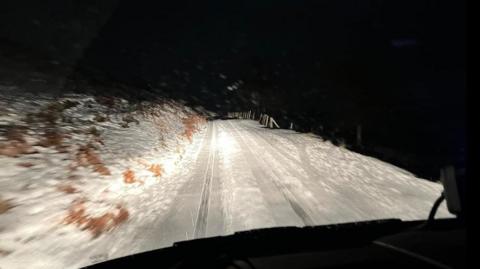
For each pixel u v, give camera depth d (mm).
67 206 5316
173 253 2295
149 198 6961
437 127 20625
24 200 4980
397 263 1391
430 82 24719
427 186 7609
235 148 15219
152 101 28453
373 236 1973
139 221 5418
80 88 19141
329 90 24438
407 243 1556
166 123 19906
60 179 6195
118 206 6152
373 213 5418
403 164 11750
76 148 8383
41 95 13711
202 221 5238
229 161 11680
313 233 2271
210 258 1907
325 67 25047
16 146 6805
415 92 24172
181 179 8945
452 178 1505
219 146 16328
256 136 20750
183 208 6062
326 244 1934
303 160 11438
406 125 21766
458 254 1303
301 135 21328
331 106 24000
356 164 10672
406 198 6430
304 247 1944
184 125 23797
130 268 2199
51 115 10875
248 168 10125
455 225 1707
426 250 1407
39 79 17672
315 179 8391
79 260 3922
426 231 1694
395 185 7688
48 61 26422
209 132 25422
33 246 4102
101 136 10781
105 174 7363
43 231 4469
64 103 13414
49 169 6469
